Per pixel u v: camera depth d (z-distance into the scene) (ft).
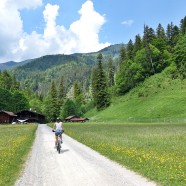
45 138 126.11
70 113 545.44
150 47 522.06
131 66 513.45
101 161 59.06
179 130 158.51
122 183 40.22
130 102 437.58
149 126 219.20
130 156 61.36
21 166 55.77
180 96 378.53
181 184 38.24
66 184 41.09
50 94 594.65
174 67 473.26
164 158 56.80
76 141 107.45
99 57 483.92
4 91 558.56
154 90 437.58
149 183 39.99
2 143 99.55
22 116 501.56
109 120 399.03
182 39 492.54
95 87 494.59
